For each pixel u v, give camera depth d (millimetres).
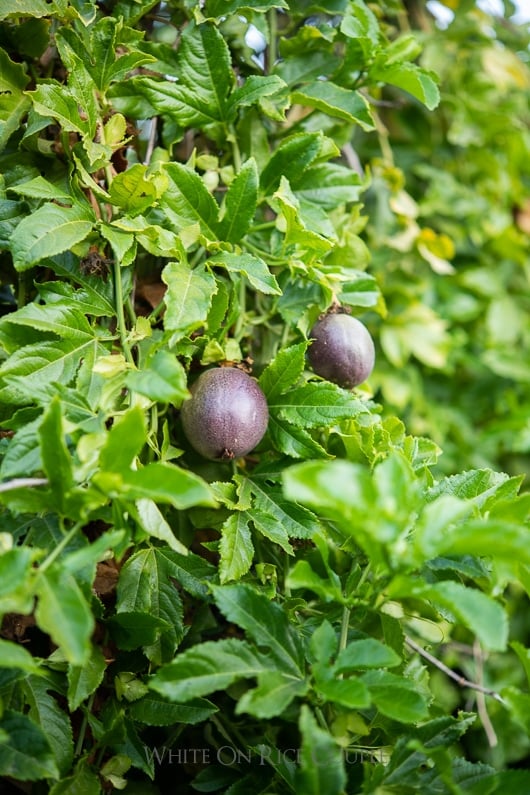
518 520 689
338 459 784
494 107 1168
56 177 765
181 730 765
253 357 825
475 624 593
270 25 850
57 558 644
